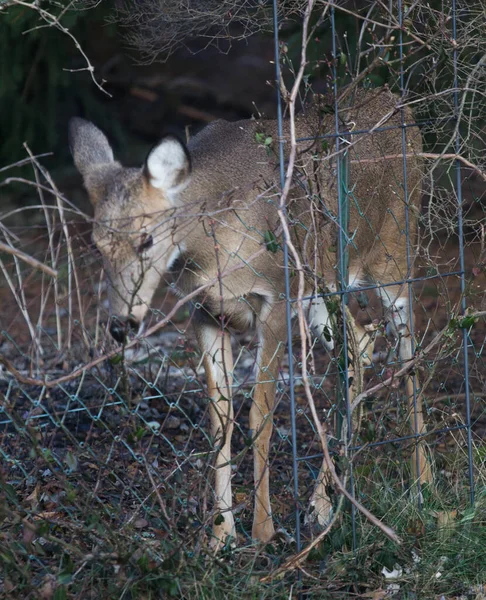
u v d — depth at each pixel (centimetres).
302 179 787
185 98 2653
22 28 1557
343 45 1277
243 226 834
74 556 679
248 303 841
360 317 1323
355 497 754
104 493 791
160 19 923
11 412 677
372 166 938
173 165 797
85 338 838
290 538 735
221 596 650
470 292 798
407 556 716
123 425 687
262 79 2722
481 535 749
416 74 912
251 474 928
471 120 842
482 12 799
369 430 710
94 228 796
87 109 2147
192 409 1076
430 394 1094
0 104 1923
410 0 754
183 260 841
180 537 668
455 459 854
